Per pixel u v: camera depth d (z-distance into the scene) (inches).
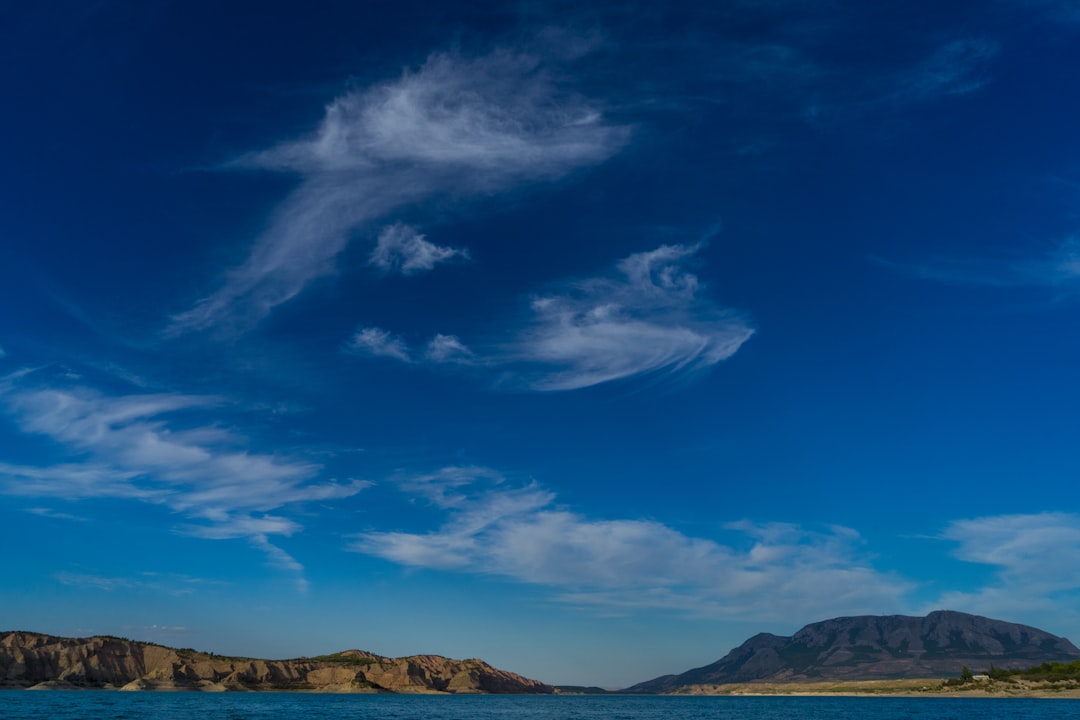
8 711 6934.1
